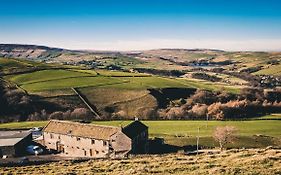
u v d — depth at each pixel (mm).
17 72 164250
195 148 81312
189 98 147250
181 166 42031
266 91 162375
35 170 50312
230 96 150500
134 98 136875
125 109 129125
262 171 34688
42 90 138625
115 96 138375
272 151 46906
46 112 124250
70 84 147375
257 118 121438
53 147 89250
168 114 122312
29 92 136500
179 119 118188
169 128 102750
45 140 90625
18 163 61625
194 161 44969
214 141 87312
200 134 94562
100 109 128000
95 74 169875
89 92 140125
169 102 140875
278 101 154625
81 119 118625
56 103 129500
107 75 171375
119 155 72062
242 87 173875
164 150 81375
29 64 194375
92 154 82812
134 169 42281
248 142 86875
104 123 109375
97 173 43156
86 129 85750
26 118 121062
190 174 36750
